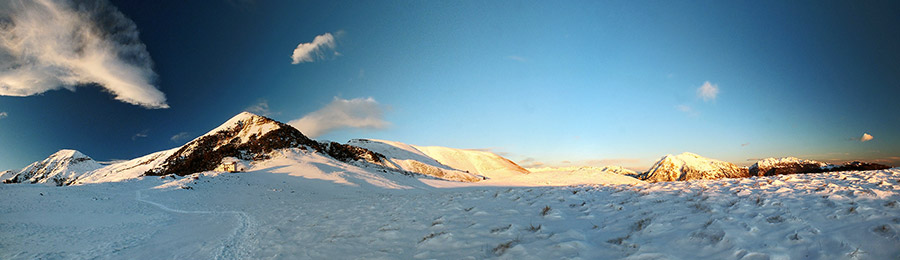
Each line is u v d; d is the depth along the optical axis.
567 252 6.71
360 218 13.41
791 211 7.50
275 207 24.58
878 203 7.20
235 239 12.30
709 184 12.94
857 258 4.96
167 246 12.16
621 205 10.64
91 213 21.78
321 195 48.03
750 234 6.46
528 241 7.72
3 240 13.58
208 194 36.53
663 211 9.16
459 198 15.28
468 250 7.66
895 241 5.16
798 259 5.27
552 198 12.91
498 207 12.30
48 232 15.39
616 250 6.66
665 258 5.92
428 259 7.43
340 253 8.63
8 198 23.41
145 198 30.38
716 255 5.85
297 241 10.55
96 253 11.46
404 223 11.36
